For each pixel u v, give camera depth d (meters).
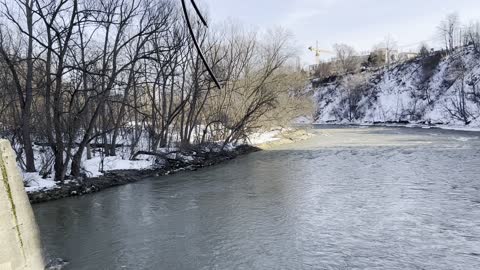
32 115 22.95
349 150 32.94
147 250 11.49
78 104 21.11
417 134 46.66
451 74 68.38
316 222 13.44
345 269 9.89
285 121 43.91
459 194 16.19
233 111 34.72
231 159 30.22
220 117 33.84
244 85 34.25
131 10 21.77
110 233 13.03
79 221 14.42
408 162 24.83
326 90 96.38
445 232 12.03
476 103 58.50
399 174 20.98
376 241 11.58
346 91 88.31
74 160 19.80
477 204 14.70
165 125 28.67
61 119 20.62
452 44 83.25
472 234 11.79
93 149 27.95
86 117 24.02
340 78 96.44
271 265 10.27
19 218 7.97
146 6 25.23
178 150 27.06
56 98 18.73
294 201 16.25
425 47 94.88
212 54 32.06
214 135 34.50
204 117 34.81
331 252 10.94
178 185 20.39
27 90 19.30
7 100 25.27
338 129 62.25
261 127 39.31
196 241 12.11
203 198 17.34
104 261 10.80
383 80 84.81
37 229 8.77
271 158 29.80
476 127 51.50
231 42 33.22
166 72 30.06
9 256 7.56
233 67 32.91
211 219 14.20
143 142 30.16
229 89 33.91
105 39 22.83
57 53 18.20
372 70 93.50
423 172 21.19
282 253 11.00
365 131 55.72
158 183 21.09
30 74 19.16
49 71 18.88
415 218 13.41
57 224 14.12
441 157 26.27
